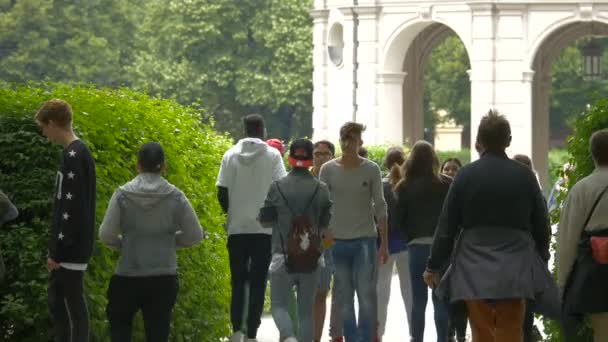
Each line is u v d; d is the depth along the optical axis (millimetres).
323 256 38719
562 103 195250
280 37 179250
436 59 192500
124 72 183750
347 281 36781
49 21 176125
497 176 28469
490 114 29188
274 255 34500
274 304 34500
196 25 179625
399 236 40344
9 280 32750
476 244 28453
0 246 32562
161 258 30594
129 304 30703
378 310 40594
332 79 112438
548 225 28984
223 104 184250
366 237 36719
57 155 33000
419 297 37844
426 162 37469
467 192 28562
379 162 75312
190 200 37750
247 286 41406
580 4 100375
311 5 182125
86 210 30406
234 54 181625
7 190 32812
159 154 30859
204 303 38750
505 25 102375
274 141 44812
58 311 30766
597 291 29312
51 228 30562
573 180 34688
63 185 30344
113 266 34438
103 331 33562
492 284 28000
